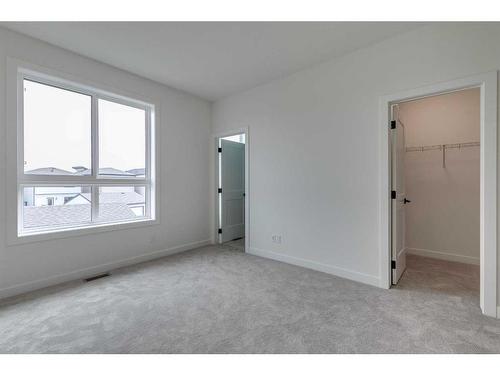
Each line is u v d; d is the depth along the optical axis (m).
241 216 4.92
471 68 2.03
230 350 1.58
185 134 4.00
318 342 1.66
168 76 3.38
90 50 2.71
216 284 2.63
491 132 1.93
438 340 1.67
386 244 2.50
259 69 3.15
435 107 3.53
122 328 1.82
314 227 3.08
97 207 3.10
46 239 2.57
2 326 1.84
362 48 2.64
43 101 2.70
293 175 3.28
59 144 2.80
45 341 1.67
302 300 2.26
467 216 3.30
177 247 3.88
